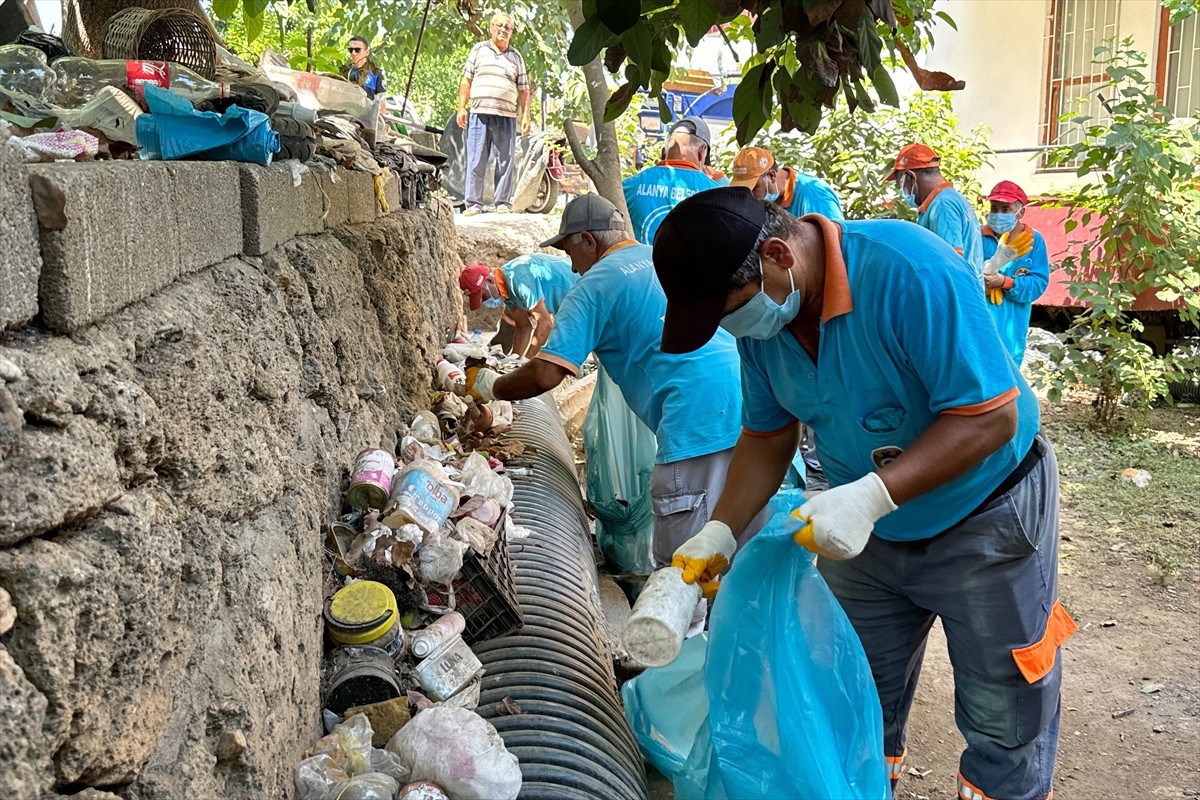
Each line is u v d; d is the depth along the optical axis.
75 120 2.18
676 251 2.10
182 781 1.48
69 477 1.24
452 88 18.53
